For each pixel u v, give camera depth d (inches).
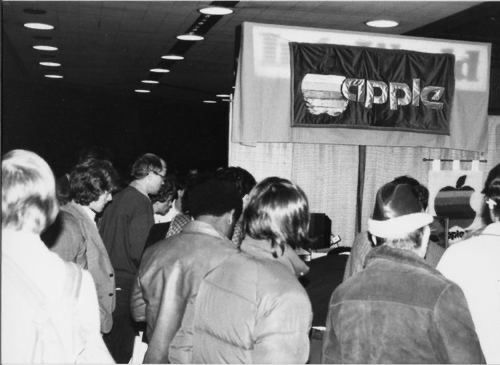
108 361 70.3
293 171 198.2
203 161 576.4
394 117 179.3
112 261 153.5
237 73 167.6
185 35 250.1
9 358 60.9
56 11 210.5
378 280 76.7
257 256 80.7
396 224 77.9
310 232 192.4
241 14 206.8
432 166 203.0
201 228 94.9
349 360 77.0
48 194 66.1
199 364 79.7
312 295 142.4
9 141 404.5
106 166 130.6
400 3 180.9
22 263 63.6
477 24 200.2
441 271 94.1
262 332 73.6
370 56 175.9
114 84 437.1
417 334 72.9
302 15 204.2
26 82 420.5
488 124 209.8
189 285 91.7
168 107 552.1
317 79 170.9
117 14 214.1
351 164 204.1
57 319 64.1
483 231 94.6
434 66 182.9
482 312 89.7
